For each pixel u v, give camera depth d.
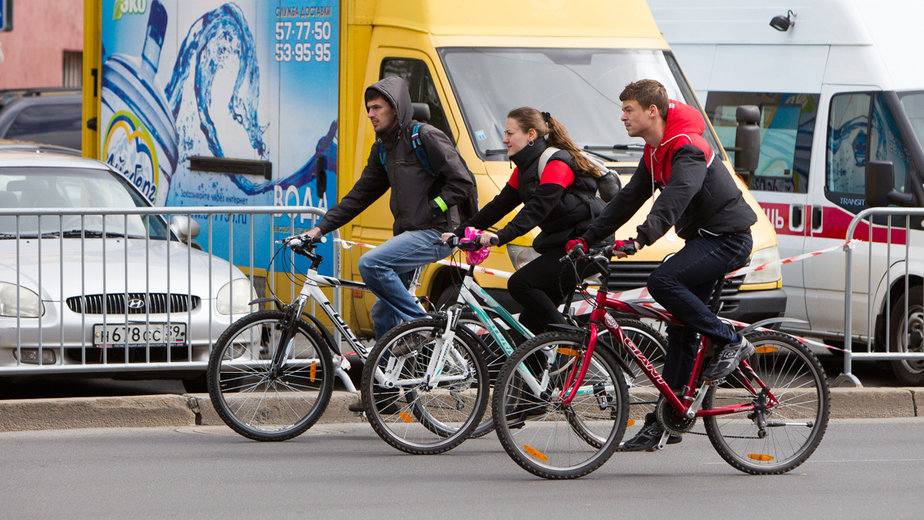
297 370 27.92
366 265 27.53
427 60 34.28
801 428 25.42
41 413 29.02
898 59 37.78
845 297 33.38
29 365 29.84
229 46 39.34
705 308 23.94
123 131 44.56
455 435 26.61
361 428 29.64
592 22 36.41
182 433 28.91
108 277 30.72
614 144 34.59
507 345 26.30
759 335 24.98
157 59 42.62
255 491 23.61
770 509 22.64
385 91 27.50
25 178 35.69
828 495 23.72
